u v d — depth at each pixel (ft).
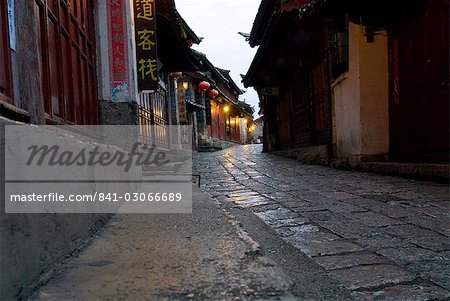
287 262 9.70
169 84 63.31
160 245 7.97
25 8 11.48
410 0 28.32
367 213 15.47
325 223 13.99
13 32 11.11
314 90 47.98
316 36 43.14
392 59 32.35
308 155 44.75
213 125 117.50
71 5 18.65
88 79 21.34
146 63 27.76
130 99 23.79
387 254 10.13
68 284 5.68
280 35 48.83
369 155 33.30
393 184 23.57
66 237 7.14
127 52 23.84
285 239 11.94
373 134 33.42
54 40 15.30
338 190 22.30
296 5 39.37
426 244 10.89
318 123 46.98
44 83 13.55
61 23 16.48
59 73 15.58
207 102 107.14
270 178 30.91
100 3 23.62
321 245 11.19
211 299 5.03
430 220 13.82
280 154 61.41
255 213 16.31
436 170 23.21
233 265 6.48
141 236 8.88
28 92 11.41
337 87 39.45
